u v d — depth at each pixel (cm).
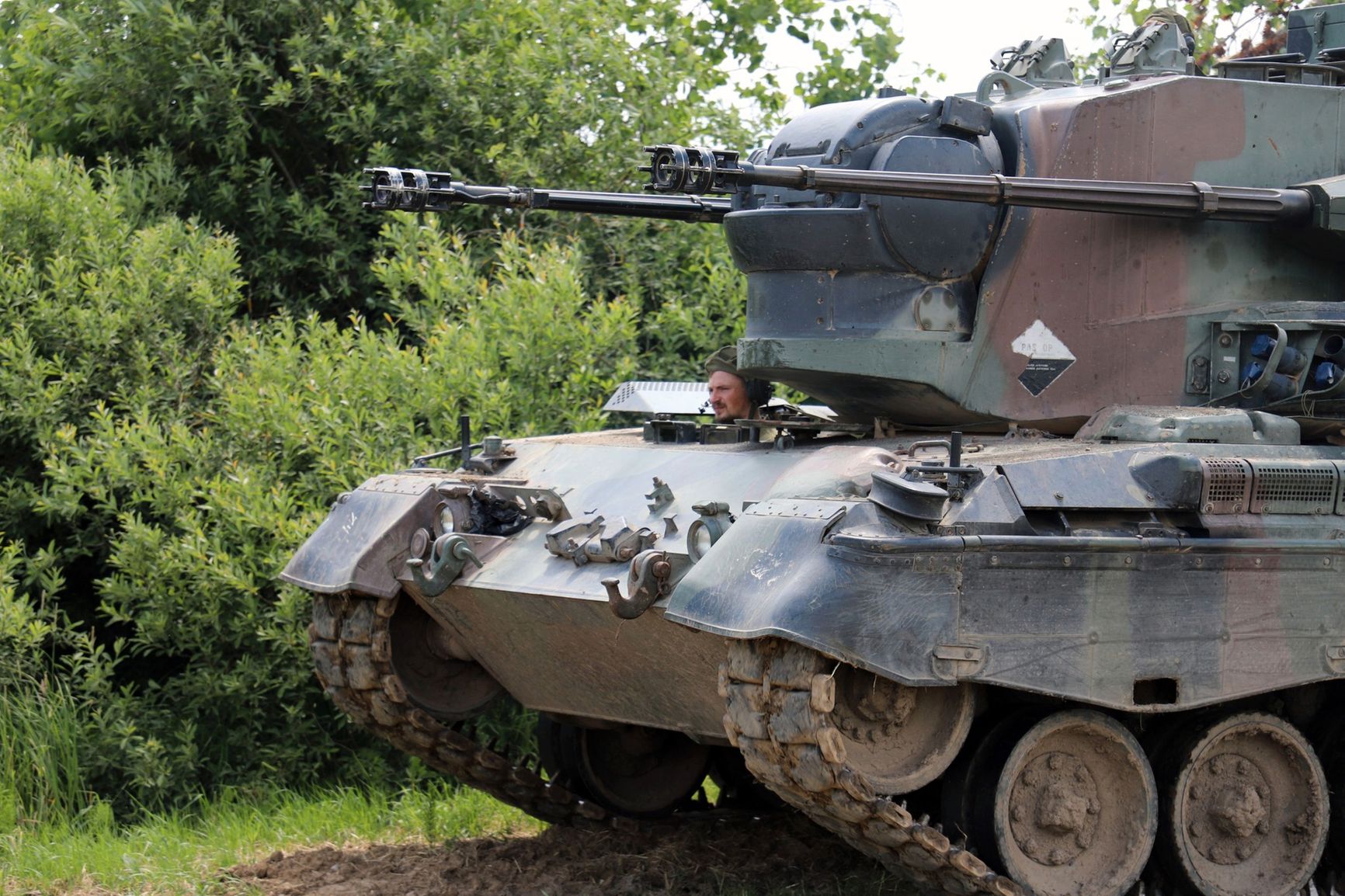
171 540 1074
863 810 628
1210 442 712
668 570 700
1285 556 698
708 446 812
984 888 659
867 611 607
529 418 1144
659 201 851
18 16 1457
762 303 792
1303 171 820
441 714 883
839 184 691
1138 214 761
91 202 1212
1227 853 743
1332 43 932
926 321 759
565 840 909
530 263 1217
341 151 1467
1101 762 709
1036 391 772
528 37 1487
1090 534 656
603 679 808
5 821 957
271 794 1033
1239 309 782
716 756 984
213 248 1248
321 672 867
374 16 1456
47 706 1018
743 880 824
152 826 961
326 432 1112
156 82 1412
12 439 1139
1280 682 702
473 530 823
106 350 1162
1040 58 892
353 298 1441
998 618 635
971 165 768
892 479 624
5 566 1051
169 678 1129
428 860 869
